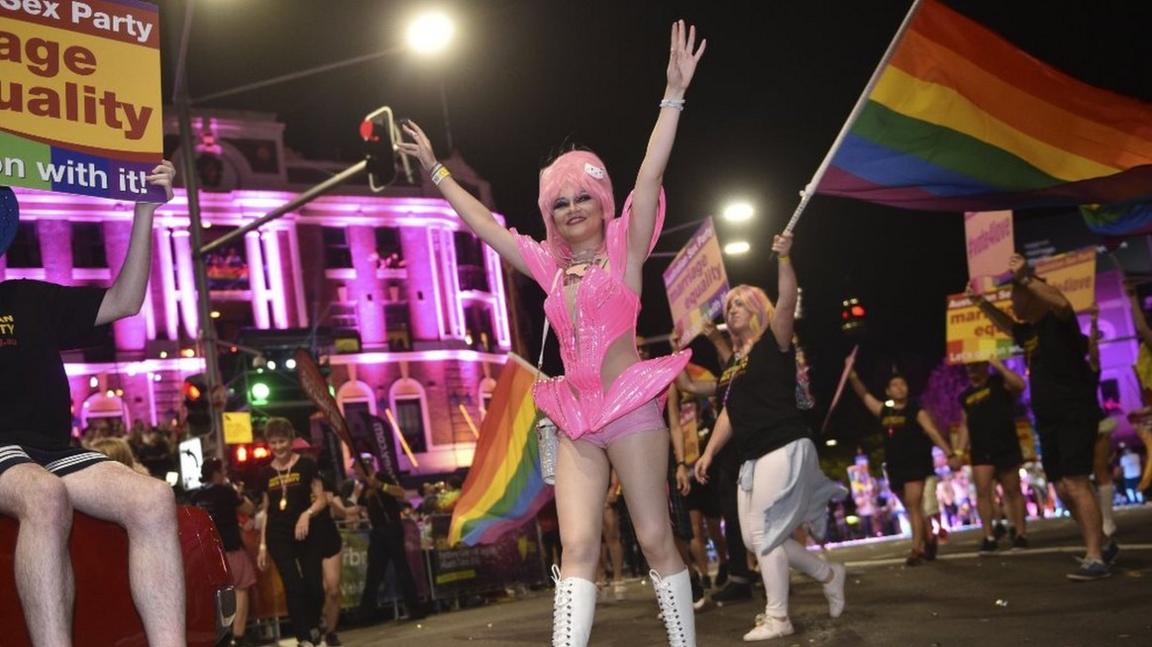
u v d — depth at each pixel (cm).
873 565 1220
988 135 743
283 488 1023
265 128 5131
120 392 4616
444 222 5531
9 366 393
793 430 686
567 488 413
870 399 1234
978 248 1358
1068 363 811
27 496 361
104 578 380
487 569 1670
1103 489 1181
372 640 1114
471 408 5481
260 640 1289
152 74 457
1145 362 1236
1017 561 1027
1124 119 737
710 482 1114
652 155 409
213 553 402
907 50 746
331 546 1053
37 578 356
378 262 5369
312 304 5166
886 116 749
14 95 428
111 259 4741
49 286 420
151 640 377
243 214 5022
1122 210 1090
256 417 3152
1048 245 5103
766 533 683
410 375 5369
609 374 411
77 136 438
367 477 1447
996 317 971
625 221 417
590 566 404
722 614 867
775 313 693
